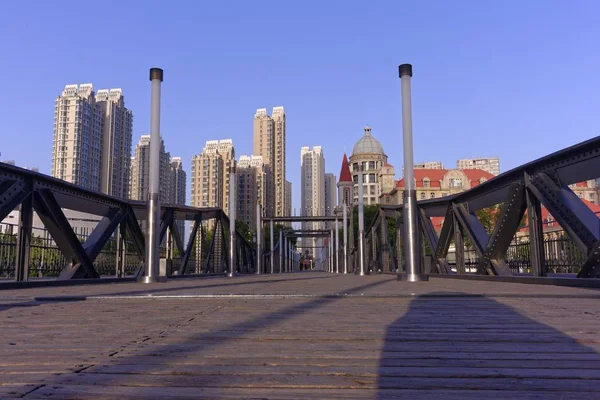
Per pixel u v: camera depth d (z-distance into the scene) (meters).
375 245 26.95
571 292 6.39
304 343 3.05
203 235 27.19
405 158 11.30
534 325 3.74
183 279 15.48
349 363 2.52
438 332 3.43
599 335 3.30
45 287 9.30
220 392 2.01
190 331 3.50
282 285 9.77
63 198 11.17
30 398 1.92
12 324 3.89
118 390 2.03
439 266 15.34
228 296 6.02
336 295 6.10
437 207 15.53
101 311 4.74
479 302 5.44
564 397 1.93
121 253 14.02
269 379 2.20
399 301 5.63
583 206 8.05
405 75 11.47
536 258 9.40
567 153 8.25
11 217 14.80
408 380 2.19
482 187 11.94
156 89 11.66
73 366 2.45
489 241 11.20
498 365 2.47
